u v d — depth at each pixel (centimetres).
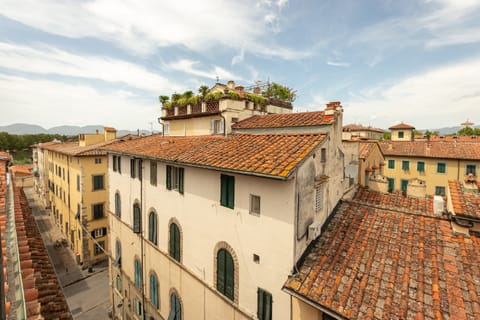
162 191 1388
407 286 690
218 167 928
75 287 2327
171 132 1945
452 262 750
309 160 866
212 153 1101
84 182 2605
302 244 838
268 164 825
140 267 1636
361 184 1552
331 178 1062
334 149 1091
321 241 917
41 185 5038
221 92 1509
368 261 792
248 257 925
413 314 614
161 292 1428
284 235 812
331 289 717
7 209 997
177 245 1280
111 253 2072
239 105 1507
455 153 3247
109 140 3172
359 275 747
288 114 1355
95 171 2684
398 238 875
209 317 1099
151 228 1497
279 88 2650
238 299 967
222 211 1023
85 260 2627
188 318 1221
